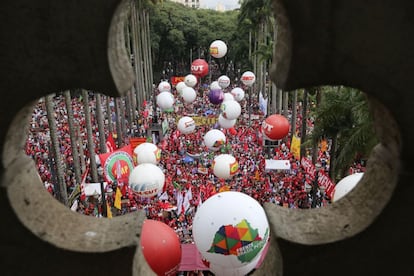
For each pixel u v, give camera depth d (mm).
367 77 3262
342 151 14391
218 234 8305
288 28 3295
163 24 62656
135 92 46531
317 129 16875
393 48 3164
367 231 3570
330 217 4023
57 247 3621
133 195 18797
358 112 13648
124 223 4195
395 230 3539
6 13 3156
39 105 40500
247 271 9188
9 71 3283
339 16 3139
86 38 3223
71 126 20422
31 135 30281
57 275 3703
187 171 23391
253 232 8344
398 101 3277
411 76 3197
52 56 3268
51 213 4035
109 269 3723
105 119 39875
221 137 23109
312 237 3793
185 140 30266
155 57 65625
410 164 3373
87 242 3828
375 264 3660
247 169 23141
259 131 28984
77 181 20953
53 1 3143
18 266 3662
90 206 18031
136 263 3988
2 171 3447
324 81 3326
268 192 18859
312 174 17938
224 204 8586
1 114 3359
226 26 66375
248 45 59875
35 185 4051
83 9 3162
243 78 40219
